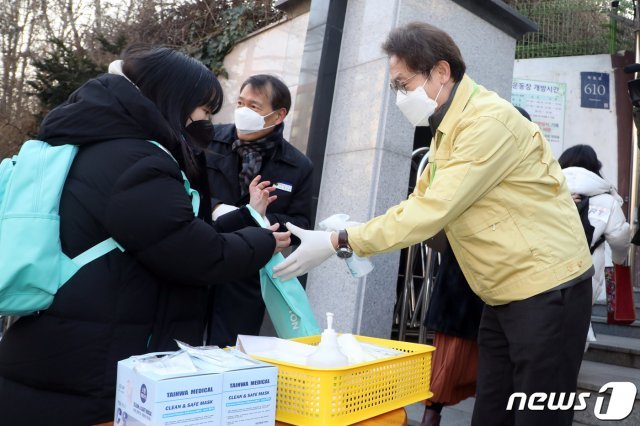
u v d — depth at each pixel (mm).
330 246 1616
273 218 2424
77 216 1259
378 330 3529
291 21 5043
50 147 1287
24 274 1166
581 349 1667
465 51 4141
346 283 3525
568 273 1614
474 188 1549
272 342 1320
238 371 982
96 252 1258
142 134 1326
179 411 905
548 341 1585
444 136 1706
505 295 1649
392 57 1780
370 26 3834
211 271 1315
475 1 4133
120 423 1001
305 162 2658
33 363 1219
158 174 1261
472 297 2629
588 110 6418
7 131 8734
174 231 1245
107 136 1295
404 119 3707
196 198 1462
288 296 1790
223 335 2242
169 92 1407
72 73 6414
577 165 3232
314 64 3969
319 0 4070
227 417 965
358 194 3625
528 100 6465
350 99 3854
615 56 6445
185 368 967
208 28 6793
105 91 1328
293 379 1118
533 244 1601
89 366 1219
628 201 6141
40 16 9164
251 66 5570
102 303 1239
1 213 1210
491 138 1563
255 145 2535
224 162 2578
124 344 1261
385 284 3584
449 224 1724
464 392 2771
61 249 1249
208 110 1513
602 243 3082
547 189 1675
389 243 1560
